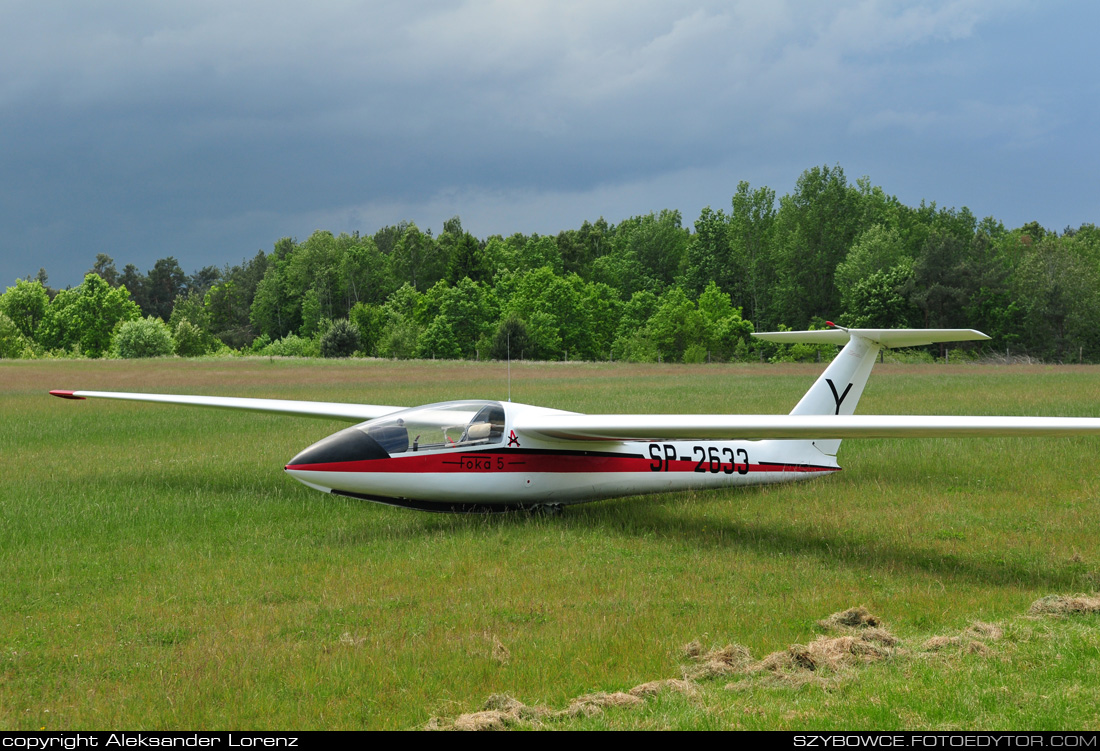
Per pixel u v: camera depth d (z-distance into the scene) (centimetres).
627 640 657
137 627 704
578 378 4269
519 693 566
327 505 1188
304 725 521
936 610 736
